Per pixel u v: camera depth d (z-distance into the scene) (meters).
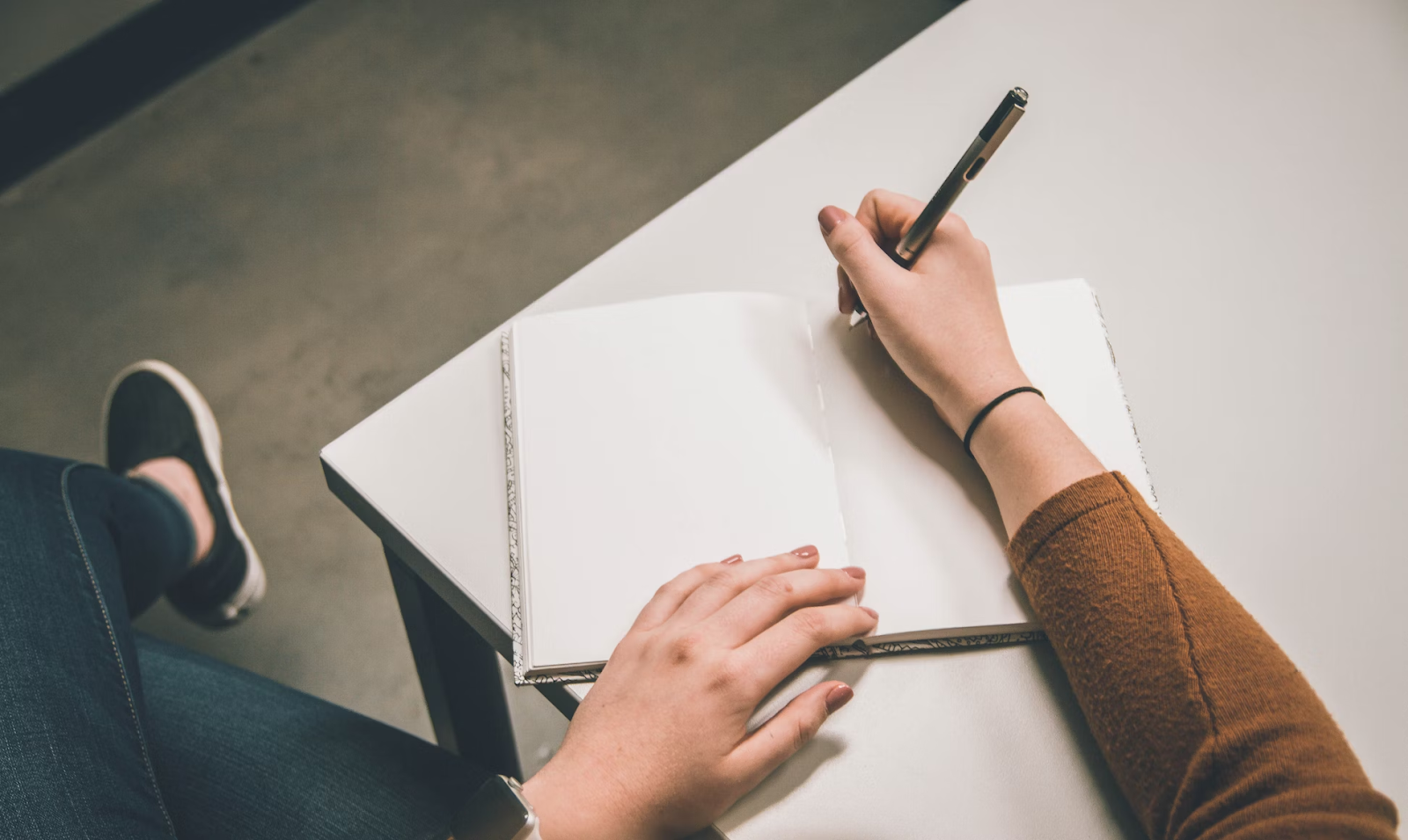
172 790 0.71
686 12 1.82
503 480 0.59
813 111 0.74
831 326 0.63
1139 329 0.64
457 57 1.79
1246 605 0.55
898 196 0.62
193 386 1.52
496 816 0.49
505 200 1.66
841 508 0.57
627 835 0.50
